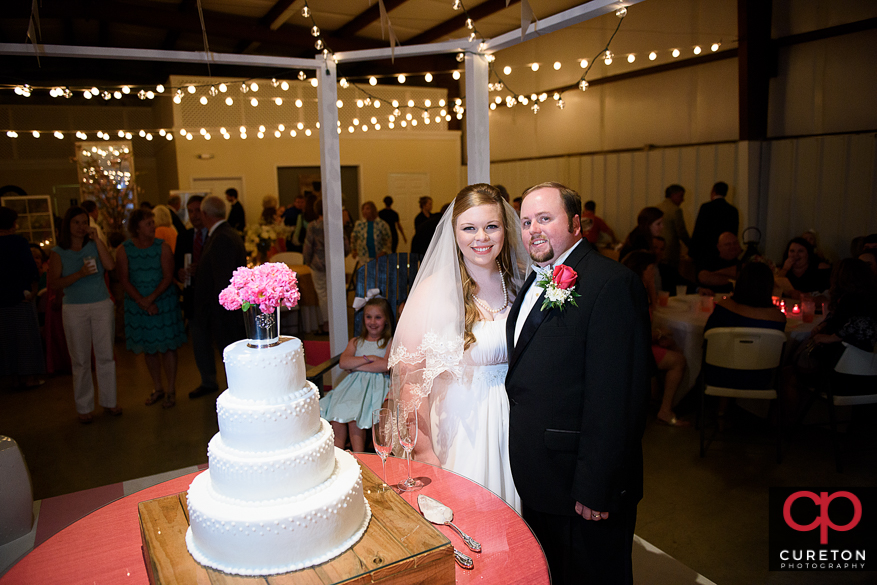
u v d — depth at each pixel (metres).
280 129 7.21
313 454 1.33
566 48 9.52
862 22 5.84
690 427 4.24
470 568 1.43
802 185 6.55
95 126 12.28
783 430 4.13
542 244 1.85
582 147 9.52
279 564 1.26
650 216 5.71
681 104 7.85
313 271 7.22
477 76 3.27
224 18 9.21
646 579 2.54
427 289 2.07
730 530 2.95
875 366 3.45
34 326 5.33
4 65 10.88
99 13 7.95
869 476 3.47
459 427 2.08
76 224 4.38
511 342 1.97
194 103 9.94
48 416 4.77
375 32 10.17
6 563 2.31
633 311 1.76
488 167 3.40
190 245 5.34
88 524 1.66
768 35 6.68
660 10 7.89
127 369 6.11
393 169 11.58
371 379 3.21
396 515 1.48
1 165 11.84
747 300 3.74
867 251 4.49
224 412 1.30
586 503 1.75
